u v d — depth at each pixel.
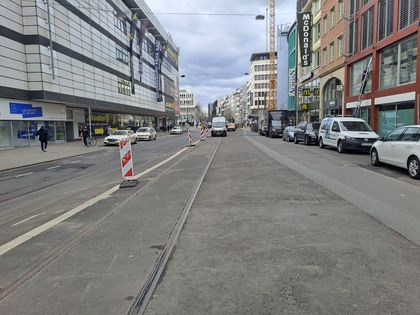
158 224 6.30
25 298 3.76
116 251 5.04
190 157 18.27
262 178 10.80
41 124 33.47
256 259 4.62
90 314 3.40
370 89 27.69
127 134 34.50
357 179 10.59
